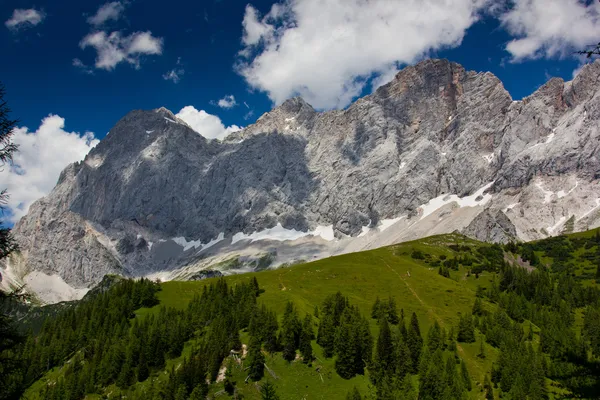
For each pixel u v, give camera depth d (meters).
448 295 191.38
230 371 130.62
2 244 36.34
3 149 35.88
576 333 160.00
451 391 118.69
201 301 183.50
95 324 181.12
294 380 128.00
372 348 136.88
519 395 117.50
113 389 142.00
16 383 38.22
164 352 148.38
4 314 36.91
